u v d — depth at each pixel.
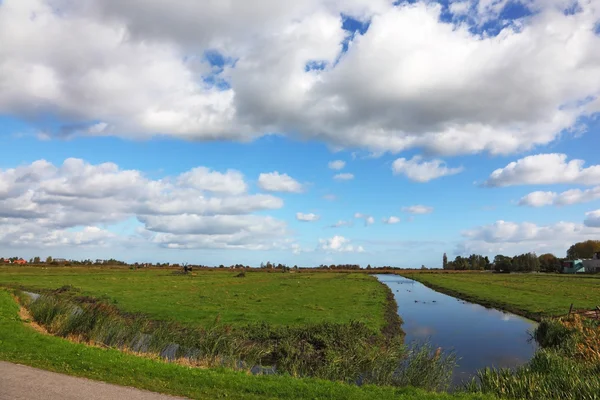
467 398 11.55
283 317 32.00
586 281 91.75
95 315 21.89
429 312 43.19
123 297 44.62
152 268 150.50
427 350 18.30
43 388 9.77
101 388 10.08
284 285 73.38
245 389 11.05
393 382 15.02
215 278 95.31
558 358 16.38
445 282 93.81
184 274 107.56
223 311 34.62
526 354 23.97
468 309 45.94
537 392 12.88
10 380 10.27
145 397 9.66
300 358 19.69
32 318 25.23
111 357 13.62
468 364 21.56
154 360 14.20
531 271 158.38
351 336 23.84
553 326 26.45
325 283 82.19
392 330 29.92
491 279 105.94
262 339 24.14
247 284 74.44
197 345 20.08
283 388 11.29
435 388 14.52
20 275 81.56
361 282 89.25
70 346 15.05
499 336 29.47
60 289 50.12
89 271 110.88
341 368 16.95
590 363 15.88
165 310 34.53
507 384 13.58
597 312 30.33
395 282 104.44
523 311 41.03
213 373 12.55
